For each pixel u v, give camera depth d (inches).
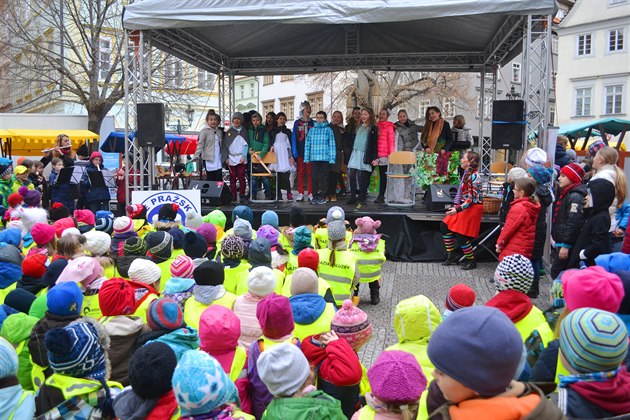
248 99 1674.5
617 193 230.8
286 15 344.5
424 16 331.3
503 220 301.6
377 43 518.3
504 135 348.8
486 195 378.3
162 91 892.0
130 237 192.4
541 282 296.5
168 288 148.4
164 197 348.5
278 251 211.2
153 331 115.0
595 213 200.5
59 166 433.7
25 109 1145.4
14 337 120.8
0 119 739.4
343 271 205.0
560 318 100.3
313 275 139.6
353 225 371.9
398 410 88.5
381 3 333.1
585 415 74.5
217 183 419.8
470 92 1248.8
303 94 1488.7
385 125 413.7
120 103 1127.0
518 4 322.7
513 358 60.6
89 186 426.6
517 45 442.3
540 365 94.8
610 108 1322.6
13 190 378.6
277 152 446.9
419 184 430.9
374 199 468.1
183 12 362.6
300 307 130.0
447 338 62.6
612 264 124.4
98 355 95.9
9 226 242.7
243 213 255.4
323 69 563.5
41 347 110.3
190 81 1072.2
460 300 119.5
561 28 1381.6
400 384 86.7
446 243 337.4
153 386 85.1
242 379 108.5
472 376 60.3
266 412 89.7
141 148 392.5
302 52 543.5
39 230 197.2
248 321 133.6
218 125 457.1
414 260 357.4
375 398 89.9
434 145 428.5
